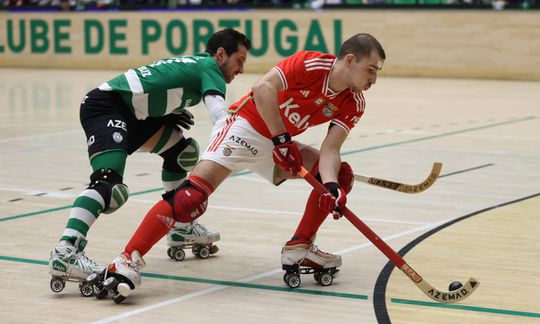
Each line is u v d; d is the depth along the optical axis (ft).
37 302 23.44
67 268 23.86
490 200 37.45
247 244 30.17
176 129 28.27
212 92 25.85
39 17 127.95
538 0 100.68
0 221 33.63
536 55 100.94
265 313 22.38
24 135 61.41
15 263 27.48
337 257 25.14
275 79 23.47
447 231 31.73
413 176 43.37
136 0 121.49
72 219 24.27
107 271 23.53
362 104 24.61
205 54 27.25
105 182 24.71
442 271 26.40
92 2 124.67
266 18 113.39
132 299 23.75
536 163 47.42
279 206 36.68
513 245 29.58
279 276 26.11
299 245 24.66
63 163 49.08
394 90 94.17
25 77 113.60
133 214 35.12
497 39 102.73
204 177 24.32
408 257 28.12
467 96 87.15
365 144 55.47
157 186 41.70
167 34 119.55
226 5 115.65
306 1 110.93
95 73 118.73
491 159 48.91
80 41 125.49
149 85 26.18
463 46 104.73
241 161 24.64
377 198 38.34
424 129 63.21
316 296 23.93
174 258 28.25
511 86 96.58
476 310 22.54
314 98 24.02
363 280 25.53
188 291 24.54
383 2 108.06
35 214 35.04
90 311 22.62
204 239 28.07
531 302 23.25
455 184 41.34
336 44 110.22
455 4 104.32
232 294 24.18
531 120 67.97
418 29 106.73
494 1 102.42
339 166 24.17
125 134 25.55
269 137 24.61
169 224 23.89
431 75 107.04
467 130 62.28
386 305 23.00
